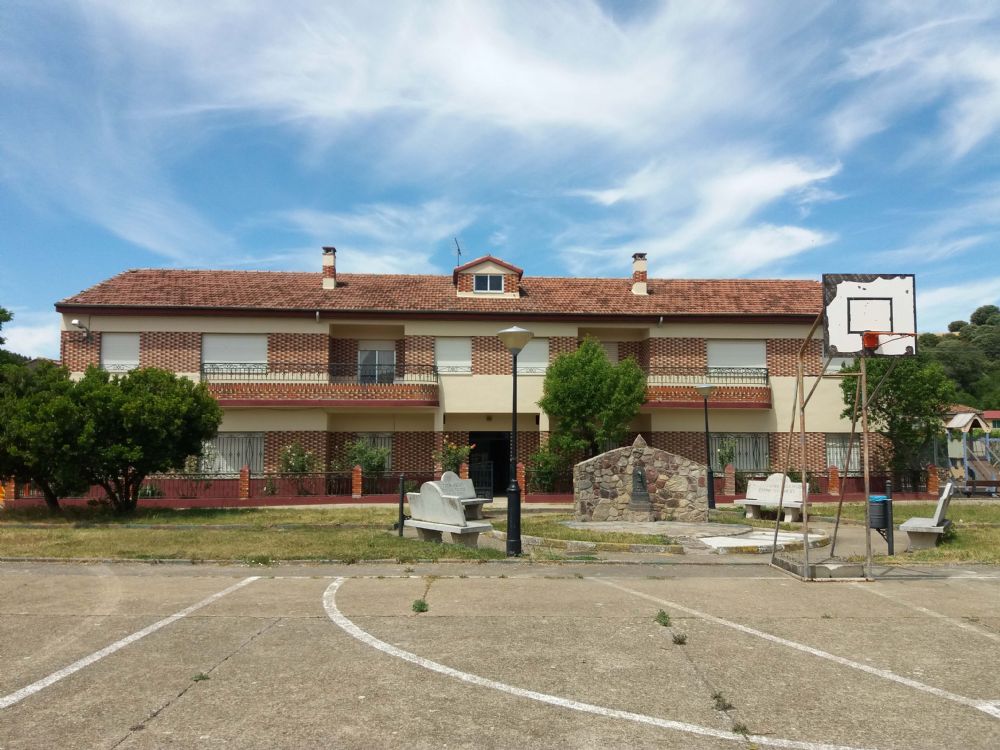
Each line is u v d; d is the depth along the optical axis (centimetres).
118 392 1761
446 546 1167
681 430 2828
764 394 2773
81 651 586
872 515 1194
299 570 963
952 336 8188
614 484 1711
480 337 2772
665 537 1324
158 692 497
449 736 429
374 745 416
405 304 2756
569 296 2952
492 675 536
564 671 546
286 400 2577
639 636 638
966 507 2158
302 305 2683
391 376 2789
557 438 2600
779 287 3131
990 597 800
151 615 701
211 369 2633
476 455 2955
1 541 1231
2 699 482
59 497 1981
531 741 423
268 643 610
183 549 1120
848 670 553
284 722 447
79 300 2575
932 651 600
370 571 955
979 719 460
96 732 431
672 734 435
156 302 2614
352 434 2777
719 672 547
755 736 434
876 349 934
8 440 1691
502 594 801
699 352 2833
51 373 1858
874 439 2783
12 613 709
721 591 827
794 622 689
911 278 952
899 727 447
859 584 870
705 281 3180
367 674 535
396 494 2530
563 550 1236
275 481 2511
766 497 1903
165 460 1817
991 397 5697
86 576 907
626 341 2950
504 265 2895
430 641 618
